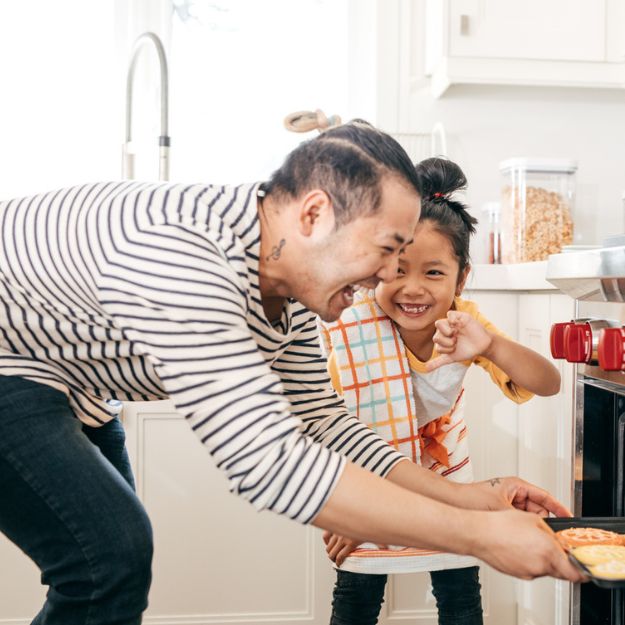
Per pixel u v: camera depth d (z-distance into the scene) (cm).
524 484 104
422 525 77
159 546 173
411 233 88
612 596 100
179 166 220
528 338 163
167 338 79
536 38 191
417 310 124
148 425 173
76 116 216
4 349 95
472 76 190
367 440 108
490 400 172
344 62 224
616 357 84
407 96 213
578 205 216
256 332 95
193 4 220
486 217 212
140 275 80
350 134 87
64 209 92
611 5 192
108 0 217
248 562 175
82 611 92
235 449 77
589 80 193
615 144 216
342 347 130
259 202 91
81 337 93
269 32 222
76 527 90
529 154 214
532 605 160
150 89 219
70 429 93
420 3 212
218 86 221
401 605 173
